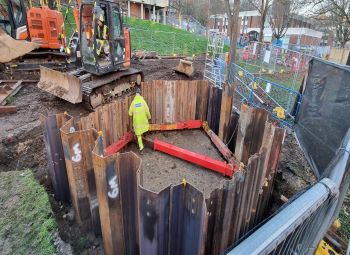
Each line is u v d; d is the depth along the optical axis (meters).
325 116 4.48
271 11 32.28
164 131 9.09
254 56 19.75
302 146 5.39
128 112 7.95
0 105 9.03
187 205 3.38
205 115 9.27
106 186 3.84
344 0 16.47
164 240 3.63
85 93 9.23
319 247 3.79
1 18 12.14
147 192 3.26
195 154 7.14
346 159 3.21
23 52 10.96
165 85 8.69
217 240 3.82
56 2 14.95
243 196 3.95
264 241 2.39
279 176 5.79
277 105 10.69
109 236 4.25
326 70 4.70
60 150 5.26
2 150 6.57
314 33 45.34
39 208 4.71
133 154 3.77
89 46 9.58
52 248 4.07
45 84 10.04
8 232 4.27
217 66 14.88
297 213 2.68
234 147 8.12
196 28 41.44
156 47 24.50
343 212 4.57
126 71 11.38
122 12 10.25
